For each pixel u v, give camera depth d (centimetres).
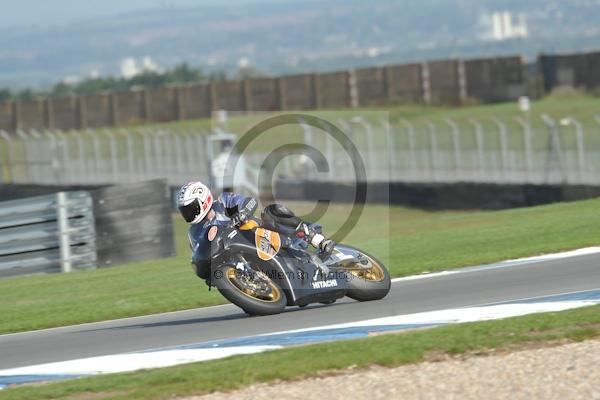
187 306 4088
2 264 5844
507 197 10738
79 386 2775
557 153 10944
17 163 16450
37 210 5866
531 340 2902
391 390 2559
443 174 12288
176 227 8812
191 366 2902
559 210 6469
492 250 4972
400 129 15488
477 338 2938
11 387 2875
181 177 14588
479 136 12012
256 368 2794
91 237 5931
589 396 2425
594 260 4297
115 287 4881
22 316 4219
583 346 2822
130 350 3269
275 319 3519
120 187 6028
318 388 2619
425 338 2981
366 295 3678
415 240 5556
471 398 2467
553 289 3722
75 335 3659
